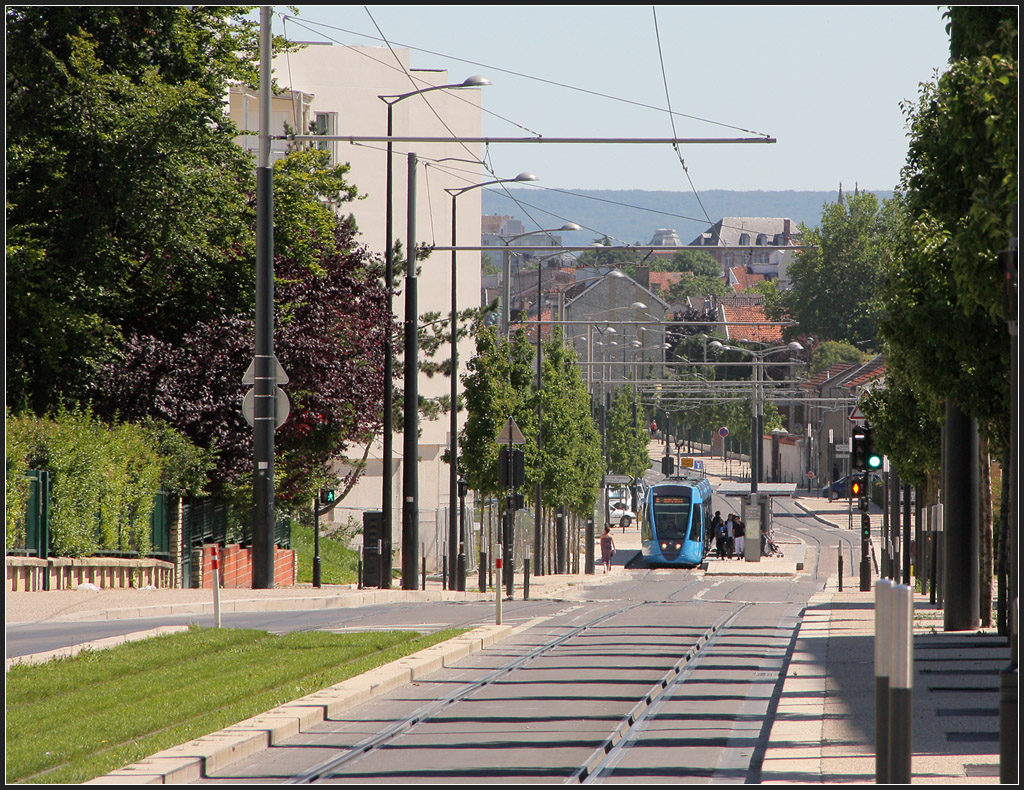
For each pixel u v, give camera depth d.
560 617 102.25
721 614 107.19
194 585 132.00
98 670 57.62
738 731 46.78
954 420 83.19
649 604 125.19
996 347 66.81
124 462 112.62
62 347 116.75
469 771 39.66
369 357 150.62
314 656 65.38
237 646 69.62
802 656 69.00
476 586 173.38
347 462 166.00
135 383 129.62
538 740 45.12
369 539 145.00
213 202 127.44
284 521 173.00
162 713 47.62
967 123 53.78
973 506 83.38
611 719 49.53
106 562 108.00
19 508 94.00
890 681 29.67
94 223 117.19
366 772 39.84
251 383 108.88
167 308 139.62
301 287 143.38
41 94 113.94
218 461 135.00
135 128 116.25
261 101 106.00
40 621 81.31
